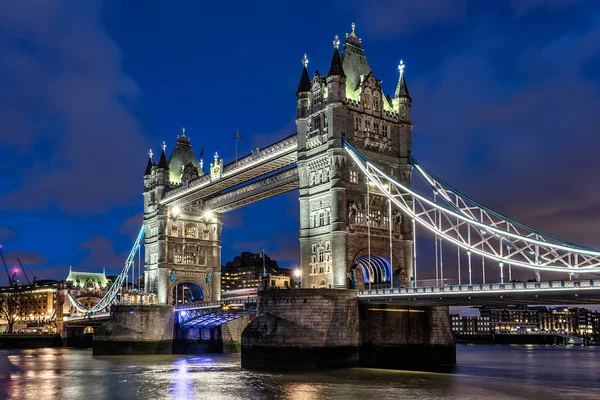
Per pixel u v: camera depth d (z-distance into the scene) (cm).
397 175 9050
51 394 6219
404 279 8812
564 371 8862
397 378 6631
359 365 7556
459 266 7150
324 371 7206
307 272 8631
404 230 9006
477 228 7512
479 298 6512
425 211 7631
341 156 8388
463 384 6219
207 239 13550
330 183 8444
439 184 8631
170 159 13875
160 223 13038
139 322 12088
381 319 7925
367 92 8950
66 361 10781
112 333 12050
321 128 8712
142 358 11156
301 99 9069
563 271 6100
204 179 11775
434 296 6856
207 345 12888
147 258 13488
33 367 9519
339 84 8556
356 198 8538
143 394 6094
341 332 7475
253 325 7706
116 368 9088
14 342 18088
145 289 13425
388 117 9100
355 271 8350
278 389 5962
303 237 8719
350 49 9344
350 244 8319
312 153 8806
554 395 5597
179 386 6625
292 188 10575
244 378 6812
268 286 8762
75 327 19088
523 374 8031
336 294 7525
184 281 13088
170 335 12294
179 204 13088
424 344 8312
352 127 8631
